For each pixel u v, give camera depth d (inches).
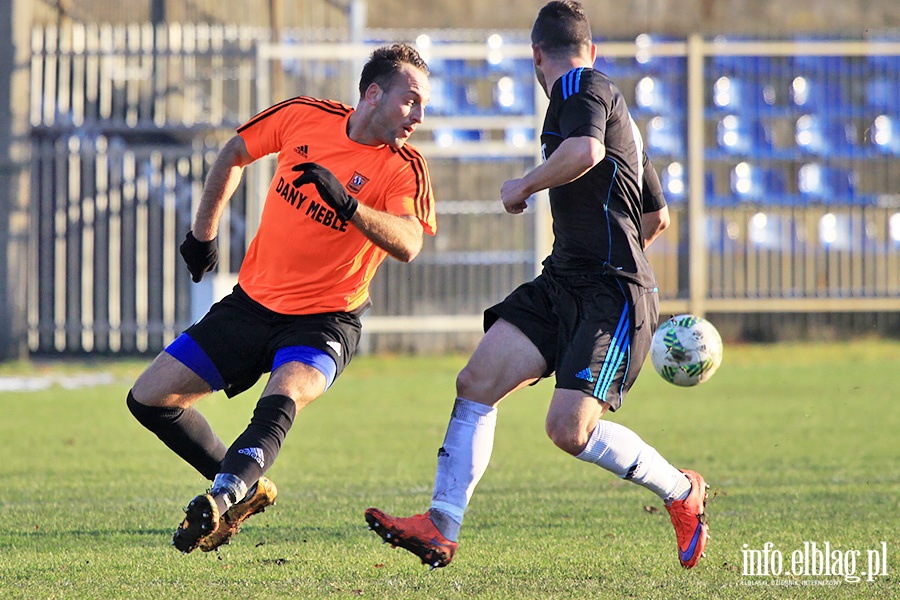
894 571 706.8
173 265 2272.4
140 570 703.1
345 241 680.4
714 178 2519.7
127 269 2263.8
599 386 637.9
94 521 868.6
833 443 1331.2
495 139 2544.3
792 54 2368.4
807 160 2529.5
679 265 2420.0
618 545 783.7
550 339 660.7
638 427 1471.5
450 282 2352.4
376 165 676.7
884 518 882.8
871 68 2527.1
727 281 2495.1
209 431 713.0
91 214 2252.7
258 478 620.7
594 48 696.4
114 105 2336.4
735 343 2561.5
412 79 669.9
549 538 807.7
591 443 659.4
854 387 1909.4
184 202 2269.9
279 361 667.4
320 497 978.7
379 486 1042.1
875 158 2529.5
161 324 2240.4
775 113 2534.5
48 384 1950.1
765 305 2391.7
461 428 652.7
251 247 708.0
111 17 2620.6
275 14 2399.1
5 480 1069.8
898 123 2529.5
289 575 690.8
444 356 2389.3
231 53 2239.2
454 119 2316.7
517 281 2342.5
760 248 2472.9
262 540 800.3
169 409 687.7
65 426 1466.5
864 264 2449.6
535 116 2331.4
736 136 2527.1
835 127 2534.5
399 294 2348.7
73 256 2253.9
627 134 661.9
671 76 2458.2
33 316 2247.8
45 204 2249.0
